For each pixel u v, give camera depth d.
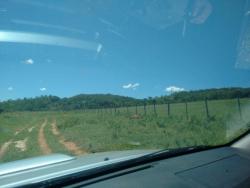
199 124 11.17
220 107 11.98
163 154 3.80
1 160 4.49
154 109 11.67
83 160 3.17
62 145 5.92
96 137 7.18
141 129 9.70
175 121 11.37
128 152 3.77
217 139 8.78
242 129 7.09
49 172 2.59
